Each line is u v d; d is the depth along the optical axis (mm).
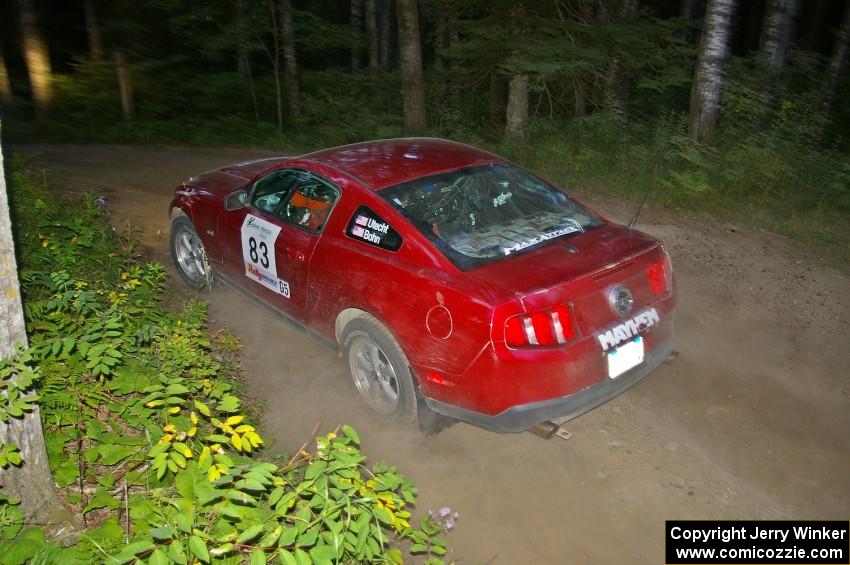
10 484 2797
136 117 17312
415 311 3594
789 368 4727
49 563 2533
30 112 17938
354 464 2537
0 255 2629
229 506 2467
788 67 13195
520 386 3283
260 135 15305
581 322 3363
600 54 10586
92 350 3289
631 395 4410
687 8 18672
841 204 8273
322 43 16625
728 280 6176
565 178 9711
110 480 3033
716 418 4164
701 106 9758
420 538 2744
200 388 3938
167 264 6375
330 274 4125
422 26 23969
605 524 3340
